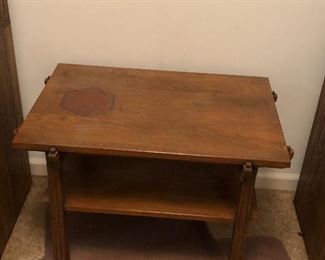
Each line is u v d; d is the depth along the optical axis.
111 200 1.29
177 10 1.43
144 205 1.29
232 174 1.41
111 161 1.43
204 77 1.44
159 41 1.49
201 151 1.14
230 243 1.46
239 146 1.16
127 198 1.30
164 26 1.46
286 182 1.75
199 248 1.51
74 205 1.27
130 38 1.49
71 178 1.36
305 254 1.52
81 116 1.24
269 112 1.30
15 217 1.57
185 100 1.33
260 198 1.73
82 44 1.51
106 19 1.46
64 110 1.25
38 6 1.44
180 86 1.39
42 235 1.53
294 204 1.71
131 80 1.41
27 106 1.63
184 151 1.13
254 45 1.48
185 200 1.31
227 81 1.43
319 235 1.41
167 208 1.28
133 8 1.43
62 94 1.32
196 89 1.38
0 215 1.42
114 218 1.60
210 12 1.43
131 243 1.52
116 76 1.42
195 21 1.45
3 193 1.44
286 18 1.43
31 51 1.52
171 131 1.20
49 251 1.48
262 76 1.53
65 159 1.42
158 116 1.25
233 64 1.52
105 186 1.34
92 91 1.34
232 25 1.45
